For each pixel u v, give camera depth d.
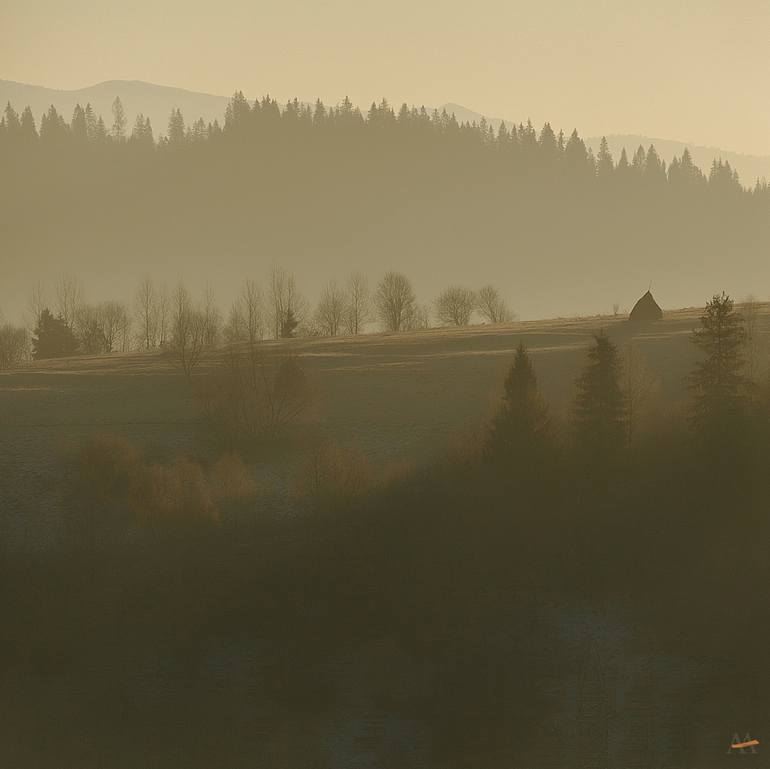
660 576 85.38
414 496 102.81
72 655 76.38
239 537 95.81
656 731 66.75
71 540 96.38
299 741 67.12
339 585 84.88
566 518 96.06
